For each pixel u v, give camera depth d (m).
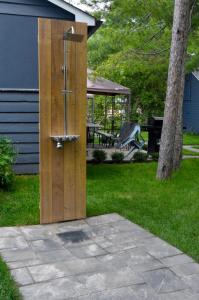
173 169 7.28
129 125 10.09
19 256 3.38
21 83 6.70
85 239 3.82
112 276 2.99
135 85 16.53
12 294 2.66
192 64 8.77
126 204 5.09
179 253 3.46
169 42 8.93
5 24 6.50
